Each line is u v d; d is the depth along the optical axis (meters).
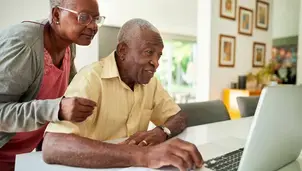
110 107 1.05
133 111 1.14
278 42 4.24
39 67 0.99
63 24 0.98
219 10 3.39
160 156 0.72
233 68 3.66
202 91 3.46
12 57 0.87
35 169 0.74
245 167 0.60
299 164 0.83
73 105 0.74
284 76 4.03
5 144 1.11
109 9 5.26
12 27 0.98
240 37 3.72
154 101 1.29
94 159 0.72
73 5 0.94
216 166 0.77
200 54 3.48
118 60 1.06
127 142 0.89
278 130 0.64
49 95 1.14
